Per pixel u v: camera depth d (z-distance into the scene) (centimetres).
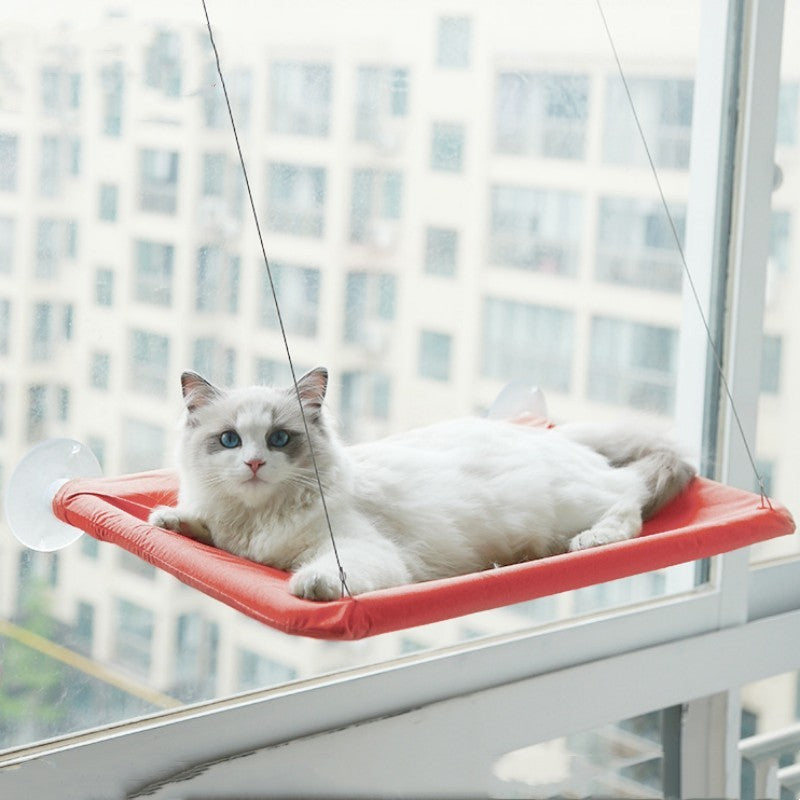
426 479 169
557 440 188
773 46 222
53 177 193
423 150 239
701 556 155
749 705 248
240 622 213
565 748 217
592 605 247
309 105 224
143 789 169
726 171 229
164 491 174
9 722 187
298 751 179
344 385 237
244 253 219
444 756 193
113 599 199
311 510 154
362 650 225
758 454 254
